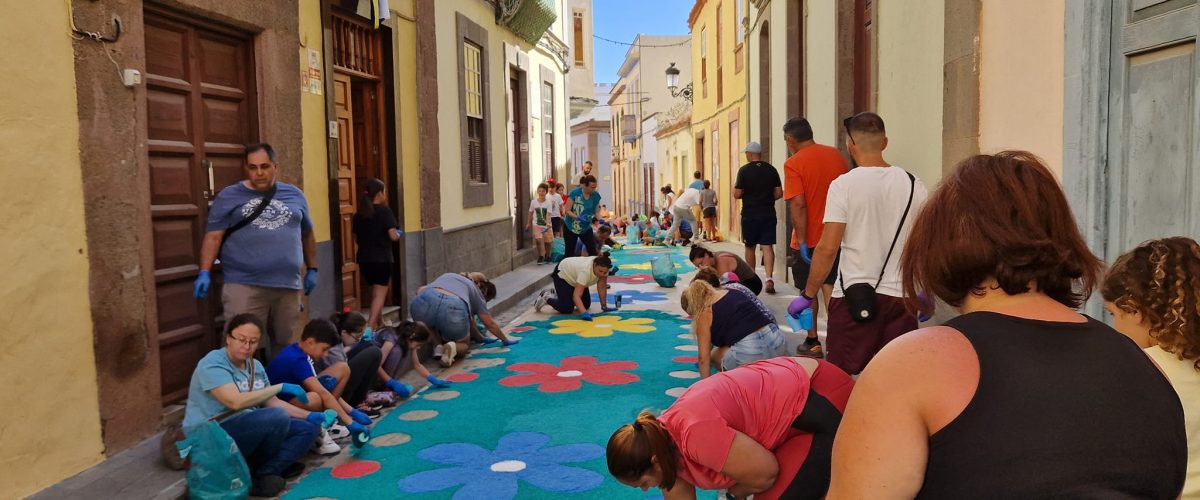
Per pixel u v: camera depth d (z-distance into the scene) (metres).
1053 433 1.14
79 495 3.95
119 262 4.50
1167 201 3.47
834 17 8.59
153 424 4.77
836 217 4.35
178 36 5.31
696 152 24.41
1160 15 3.48
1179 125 3.40
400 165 8.72
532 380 6.57
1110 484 1.12
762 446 3.08
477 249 11.50
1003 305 1.30
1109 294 2.38
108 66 4.44
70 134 4.19
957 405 1.19
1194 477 2.18
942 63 5.64
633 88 41.25
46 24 4.06
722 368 5.61
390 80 8.57
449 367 7.07
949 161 5.45
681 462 3.10
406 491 4.30
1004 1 4.80
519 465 4.66
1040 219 1.30
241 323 4.34
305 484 4.43
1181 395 2.21
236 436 4.26
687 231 20.19
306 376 4.94
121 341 4.51
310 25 6.78
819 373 3.21
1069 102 4.02
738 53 17.20
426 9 9.31
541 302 9.89
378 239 7.57
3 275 3.79
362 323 6.00
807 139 6.57
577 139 55.81
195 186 5.42
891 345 1.29
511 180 13.59
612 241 18.06
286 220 5.39
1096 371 1.19
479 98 11.96
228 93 5.73
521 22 13.75
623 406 5.80
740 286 5.70
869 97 8.00
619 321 9.21
